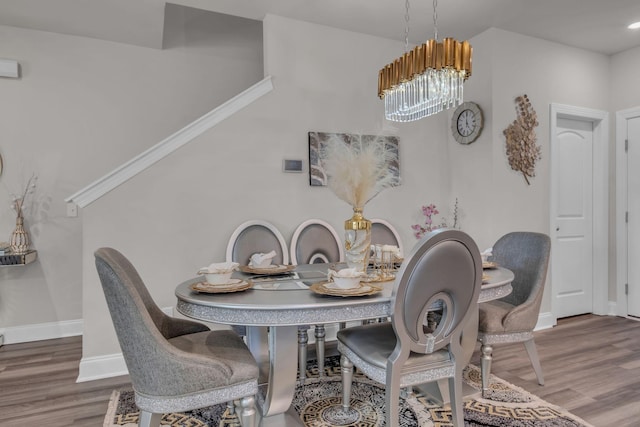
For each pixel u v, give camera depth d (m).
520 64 3.43
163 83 3.67
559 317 3.72
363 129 3.38
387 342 1.74
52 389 2.32
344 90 3.31
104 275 1.36
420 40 3.54
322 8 2.96
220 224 2.87
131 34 3.37
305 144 3.16
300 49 3.15
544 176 3.56
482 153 3.38
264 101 3.02
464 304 1.58
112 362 2.53
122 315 1.36
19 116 3.24
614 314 3.86
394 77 2.36
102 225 2.55
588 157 3.88
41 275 3.29
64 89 3.36
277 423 1.83
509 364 2.63
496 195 3.30
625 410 2.00
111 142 3.50
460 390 1.66
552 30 3.36
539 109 3.53
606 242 3.87
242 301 1.50
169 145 2.72
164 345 1.37
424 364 1.58
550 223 3.57
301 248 2.93
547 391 2.22
